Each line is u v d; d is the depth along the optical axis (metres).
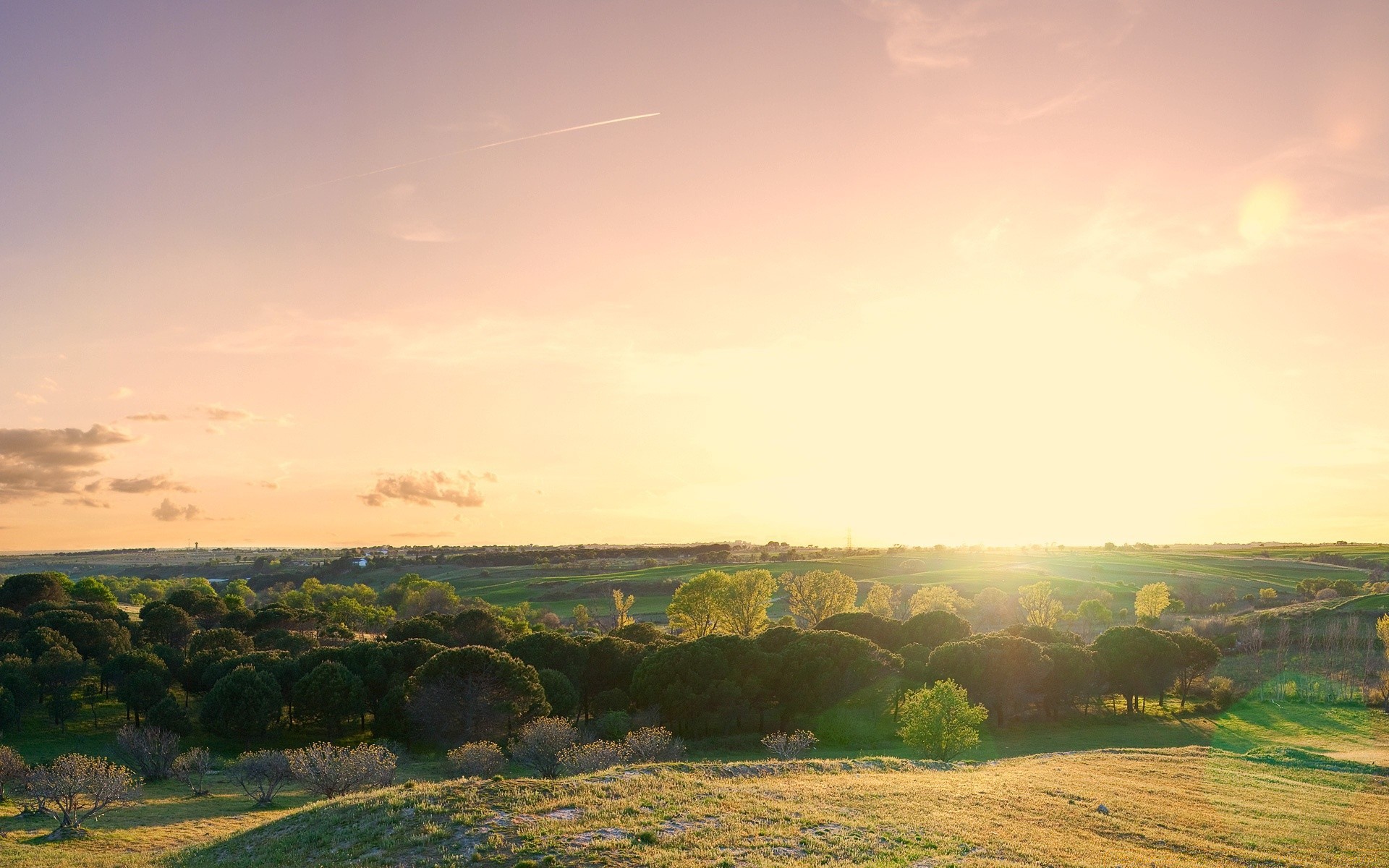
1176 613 186.12
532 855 28.05
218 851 34.47
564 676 91.75
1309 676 120.75
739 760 78.31
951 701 70.19
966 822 36.53
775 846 29.86
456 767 65.81
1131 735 92.38
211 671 95.31
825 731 89.00
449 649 85.88
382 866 28.16
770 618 199.88
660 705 89.81
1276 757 64.81
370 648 96.62
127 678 91.88
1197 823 41.44
